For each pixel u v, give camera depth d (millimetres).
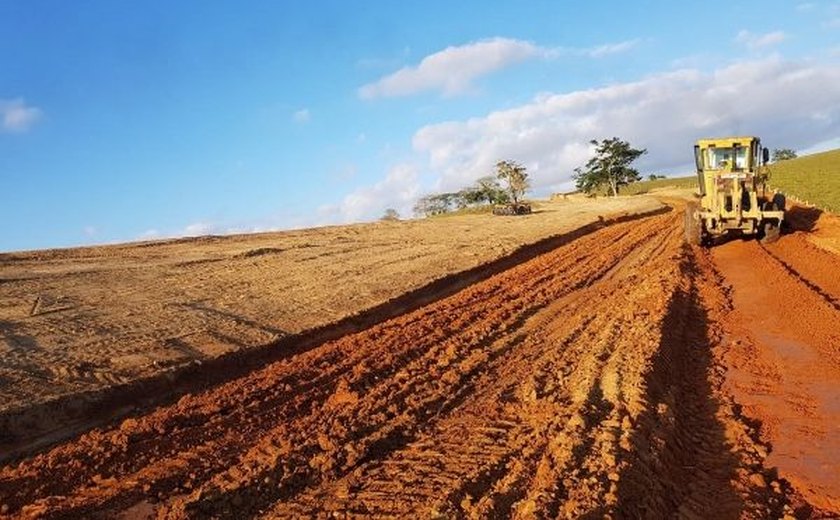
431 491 6379
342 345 12109
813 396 8820
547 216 50750
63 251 27781
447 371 10266
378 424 8180
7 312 13930
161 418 8461
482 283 19297
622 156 98250
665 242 27062
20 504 6340
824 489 6492
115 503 6340
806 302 13664
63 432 8219
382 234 36625
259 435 8023
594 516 5492
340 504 6227
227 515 6090
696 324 13078
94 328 12648
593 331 12539
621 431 7262
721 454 7367
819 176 62719
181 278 19547
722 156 22844
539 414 8227
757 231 22688
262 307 15211
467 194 93250
